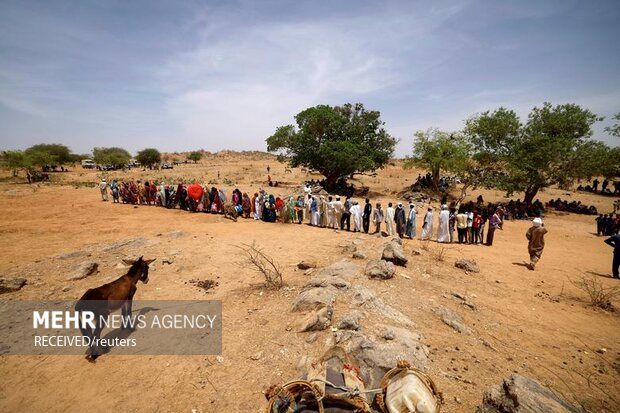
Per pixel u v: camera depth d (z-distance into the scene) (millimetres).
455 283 9383
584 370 5555
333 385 2686
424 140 33250
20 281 8836
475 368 5332
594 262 13734
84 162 76812
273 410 2631
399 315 6875
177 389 5020
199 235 14648
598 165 28078
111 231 15586
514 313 7824
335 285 8023
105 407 4699
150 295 8359
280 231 15969
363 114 37469
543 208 28953
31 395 4969
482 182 31047
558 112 29703
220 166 77625
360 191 37938
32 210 21016
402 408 2750
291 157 39094
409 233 15797
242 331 6562
